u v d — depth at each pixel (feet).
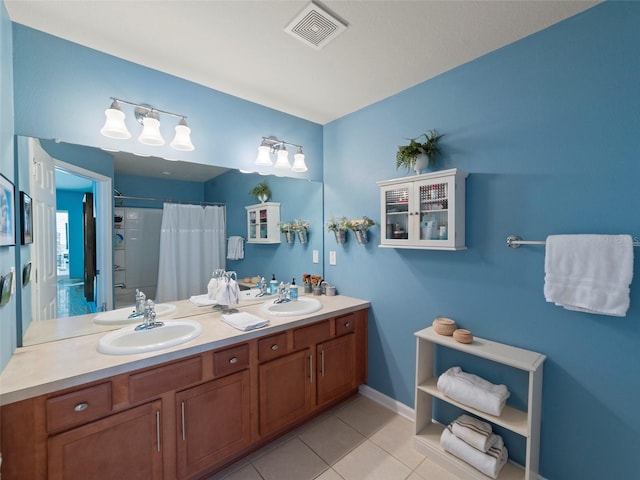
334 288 8.77
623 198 4.41
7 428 3.53
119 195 5.94
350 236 8.48
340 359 7.42
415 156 6.41
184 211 6.83
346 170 8.55
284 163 8.02
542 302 5.19
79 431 3.94
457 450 5.49
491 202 5.76
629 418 4.40
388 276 7.59
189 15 4.65
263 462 5.79
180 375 4.80
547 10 4.62
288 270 8.72
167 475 4.69
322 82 6.76
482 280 5.93
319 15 4.66
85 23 4.80
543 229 5.16
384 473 5.53
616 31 4.41
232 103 7.32
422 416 6.36
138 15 4.62
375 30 5.02
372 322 8.02
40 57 4.95
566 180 4.91
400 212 6.67
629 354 4.38
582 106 4.73
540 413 5.14
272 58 5.81
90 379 3.99
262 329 5.82
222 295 6.72
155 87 6.17
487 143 5.78
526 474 4.74
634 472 4.37
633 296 4.33
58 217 5.24
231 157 7.36
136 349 4.58
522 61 5.32
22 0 4.26
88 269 5.62
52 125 5.08
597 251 4.37
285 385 6.27
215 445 5.23
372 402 7.90
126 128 5.52
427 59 5.90
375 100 7.65
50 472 3.75
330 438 6.49
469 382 5.57
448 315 6.48
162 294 6.54
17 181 4.60
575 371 4.85
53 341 5.15
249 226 7.89
